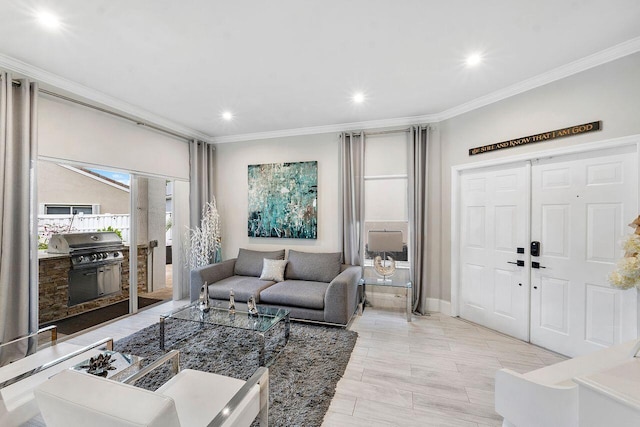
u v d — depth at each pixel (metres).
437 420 1.72
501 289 3.02
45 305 2.88
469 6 1.76
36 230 2.49
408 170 3.70
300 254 3.90
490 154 3.06
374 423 1.70
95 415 0.88
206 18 1.86
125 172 3.44
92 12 1.79
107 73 2.59
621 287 1.28
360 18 1.87
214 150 4.70
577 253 2.44
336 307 3.00
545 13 1.82
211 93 3.02
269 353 2.52
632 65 2.12
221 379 1.47
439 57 2.34
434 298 3.69
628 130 2.14
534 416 1.21
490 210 3.12
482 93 3.00
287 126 4.11
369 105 3.33
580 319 2.42
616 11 1.79
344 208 3.91
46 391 0.96
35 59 2.35
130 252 3.56
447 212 3.56
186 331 3.01
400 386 2.06
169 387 1.40
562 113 2.50
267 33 2.03
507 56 2.31
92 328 3.09
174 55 2.31
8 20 1.85
